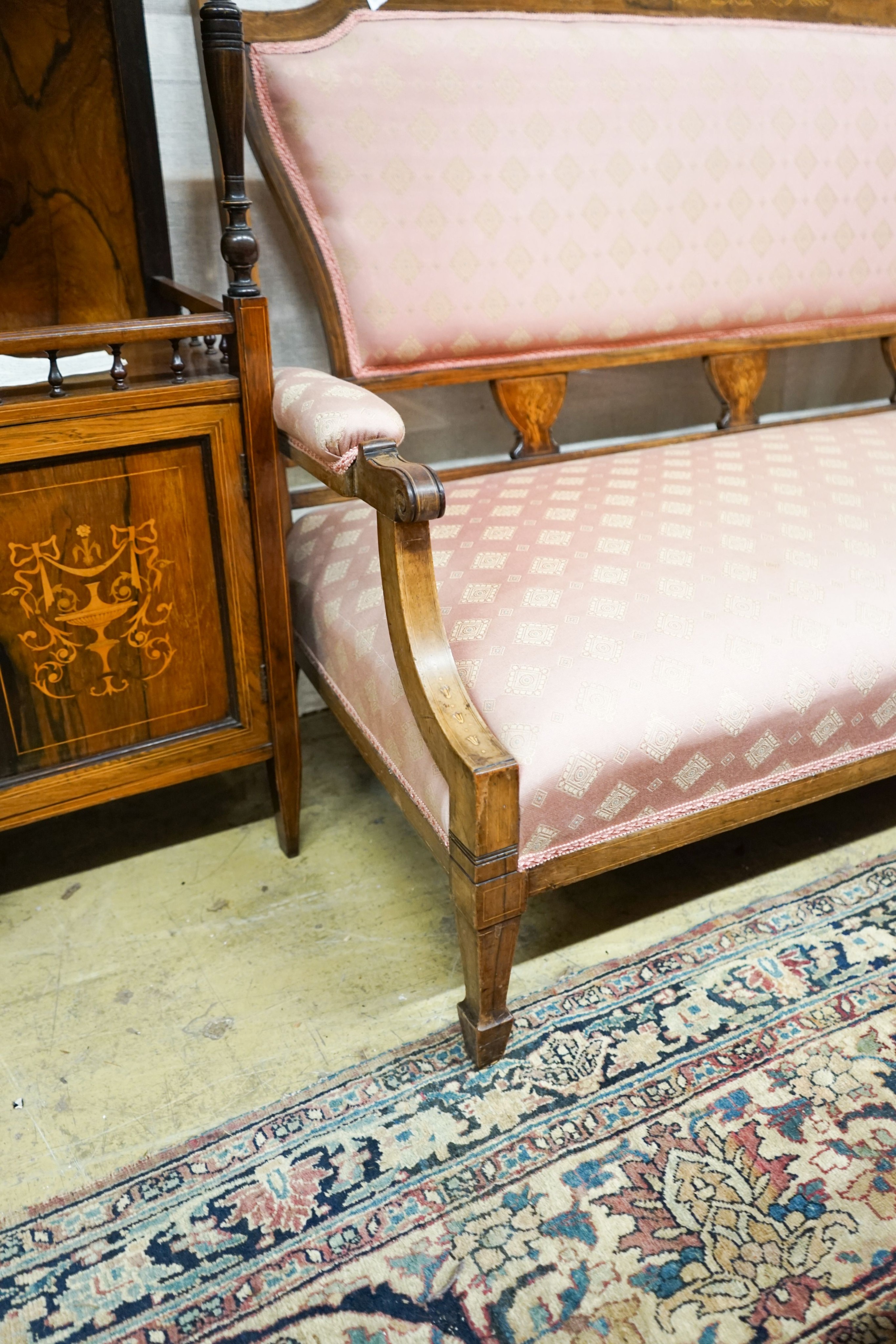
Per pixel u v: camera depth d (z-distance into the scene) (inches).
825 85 59.6
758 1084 39.3
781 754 40.4
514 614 40.0
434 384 55.4
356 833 56.4
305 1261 33.4
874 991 43.6
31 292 51.1
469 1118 38.3
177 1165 36.9
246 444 43.6
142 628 44.6
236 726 48.9
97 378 43.7
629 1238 33.7
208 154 54.9
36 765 44.5
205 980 45.9
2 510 39.5
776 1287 32.1
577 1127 37.8
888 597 42.4
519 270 54.4
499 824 34.7
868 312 66.5
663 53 55.1
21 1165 37.3
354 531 50.4
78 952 47.8
